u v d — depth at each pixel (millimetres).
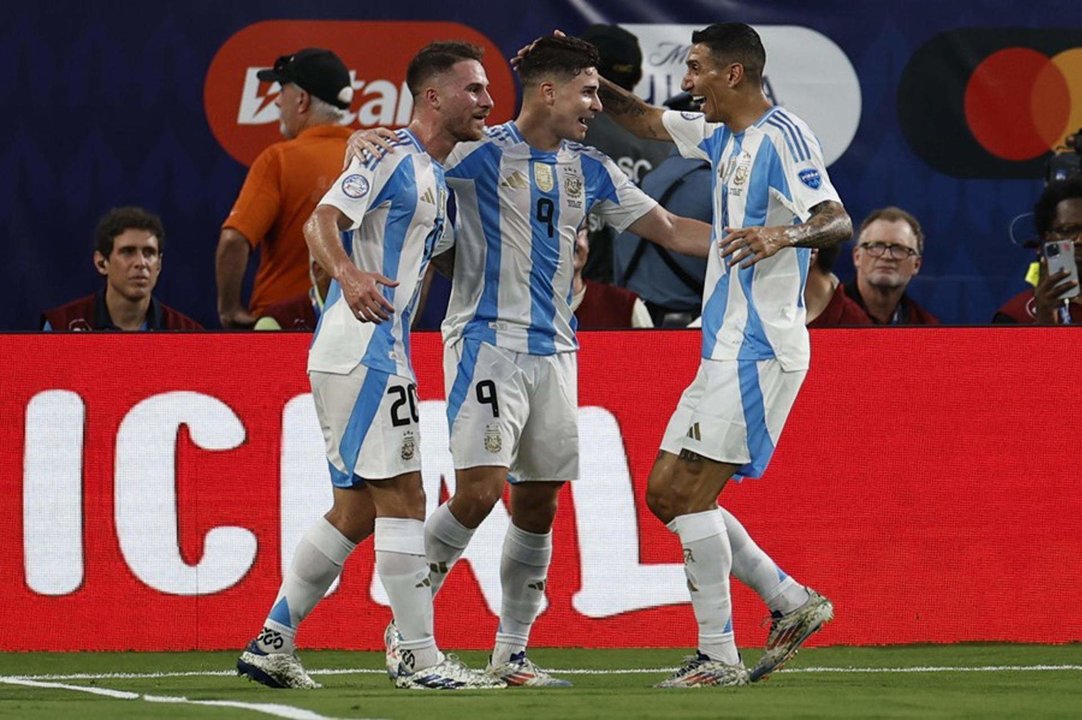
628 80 29875
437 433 24781
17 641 24609
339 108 29141
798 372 19750
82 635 24625
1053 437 25188
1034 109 30594
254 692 18922
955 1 30469
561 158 21125
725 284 19938
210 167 30219
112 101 30016
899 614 24984
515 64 21328
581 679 21281
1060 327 25234
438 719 15273
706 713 15688
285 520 24766
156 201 30172
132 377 24812
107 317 27750
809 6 30344
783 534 24953
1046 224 27891
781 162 19578
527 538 21172
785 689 18766
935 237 30719
